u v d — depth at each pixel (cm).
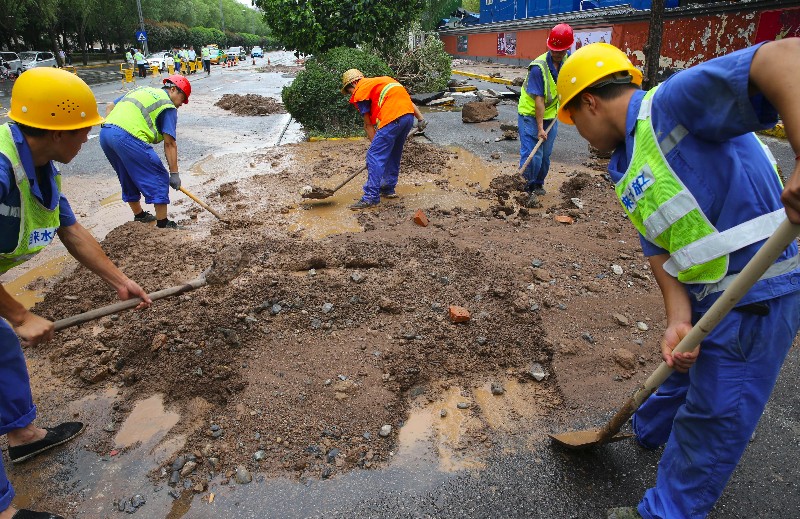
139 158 532
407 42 1631
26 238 232
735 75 150
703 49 1366
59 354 343
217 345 337
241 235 534
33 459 270
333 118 1092
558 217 555
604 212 578
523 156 650
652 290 411
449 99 1418
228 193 677
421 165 787
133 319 371
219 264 315
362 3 1269
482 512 236
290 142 1037
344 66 1090
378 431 279
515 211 591
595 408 294
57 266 491
